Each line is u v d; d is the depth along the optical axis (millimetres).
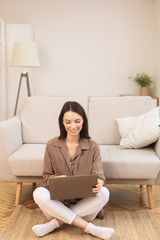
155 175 2314
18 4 5039
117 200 2604
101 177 2012
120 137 2830
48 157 2090
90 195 1866
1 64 4688
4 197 2643
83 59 5121
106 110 2895
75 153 2096
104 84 5156
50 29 5074
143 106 2887
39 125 2902
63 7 5035
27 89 4902
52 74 5152
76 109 2006
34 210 2332
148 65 5090
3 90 4746
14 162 2361
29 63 4422
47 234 1961
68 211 1900
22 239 1902
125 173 2320
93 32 5074
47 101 2975
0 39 4660
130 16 5027
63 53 5117
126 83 5145
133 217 2221
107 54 5105
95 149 2105
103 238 1886
